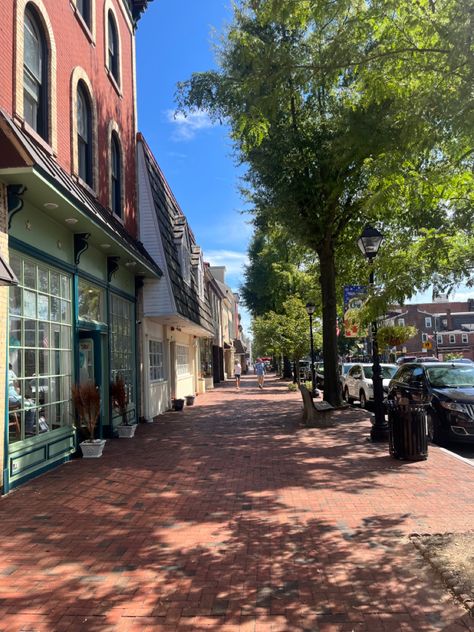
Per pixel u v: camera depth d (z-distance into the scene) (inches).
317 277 910.4
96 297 467.8
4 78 306.0
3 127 260.2
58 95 393.4
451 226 211.8
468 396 420.5
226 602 159.6
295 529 222.7
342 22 269.7
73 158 417.1
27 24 354.6
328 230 674.8
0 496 276.2
